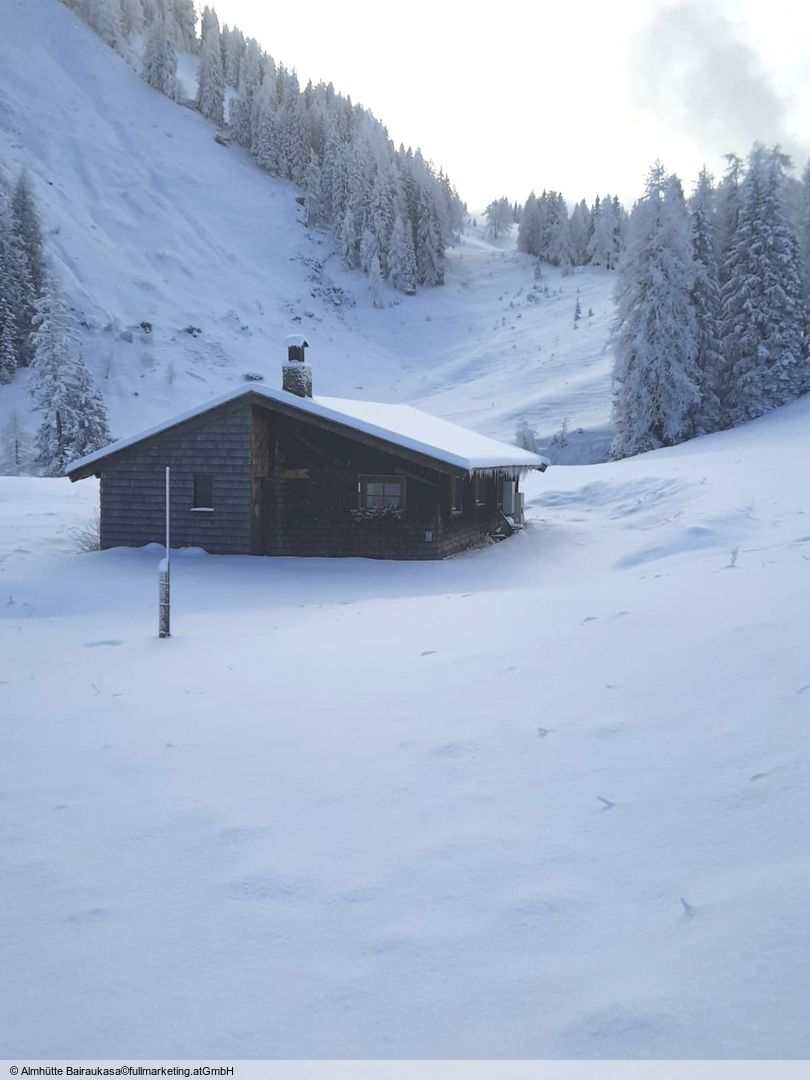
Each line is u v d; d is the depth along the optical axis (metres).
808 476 26.14
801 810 4.52
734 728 5.81
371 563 21.52
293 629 12.42
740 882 3.91
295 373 23.31
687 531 19.42
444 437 24.30
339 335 127.00
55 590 18.11
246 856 4.88
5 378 93.50
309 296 136.00
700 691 6.64
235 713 7.83
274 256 144.38
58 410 63.69
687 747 5.66
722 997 3.09
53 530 26.92
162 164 157.50
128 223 135.25
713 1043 2.87
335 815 5.34
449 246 184.62
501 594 13.75
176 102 182.75
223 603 16.50
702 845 4.38
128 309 114.19
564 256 161.88
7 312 95.00
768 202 53.50
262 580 19.30
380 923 4.01
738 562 14.34
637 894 4.00
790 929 3.42
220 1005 3.49
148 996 3.60
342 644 10.66
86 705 8.62
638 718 6.33
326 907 4.21
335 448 22.69
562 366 97.44
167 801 5.85
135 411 94.25
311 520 22.86
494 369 107.44
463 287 154.00
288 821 5.31
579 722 6.45
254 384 22.09
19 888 4.72
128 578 19.62
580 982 3.36
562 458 66.75
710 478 29.41
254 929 4.07
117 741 7.28
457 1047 3.06
